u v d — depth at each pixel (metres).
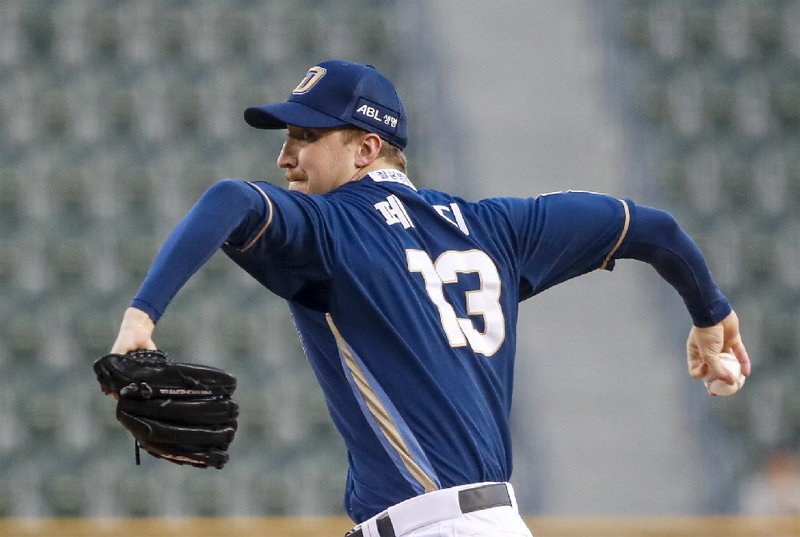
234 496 34.34
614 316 40.88
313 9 46.47
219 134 42.47
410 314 8.16
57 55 42.84
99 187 40.03
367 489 8.30
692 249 9.45
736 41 48.91
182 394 7.25
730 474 37.16
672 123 46.78
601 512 35.56
